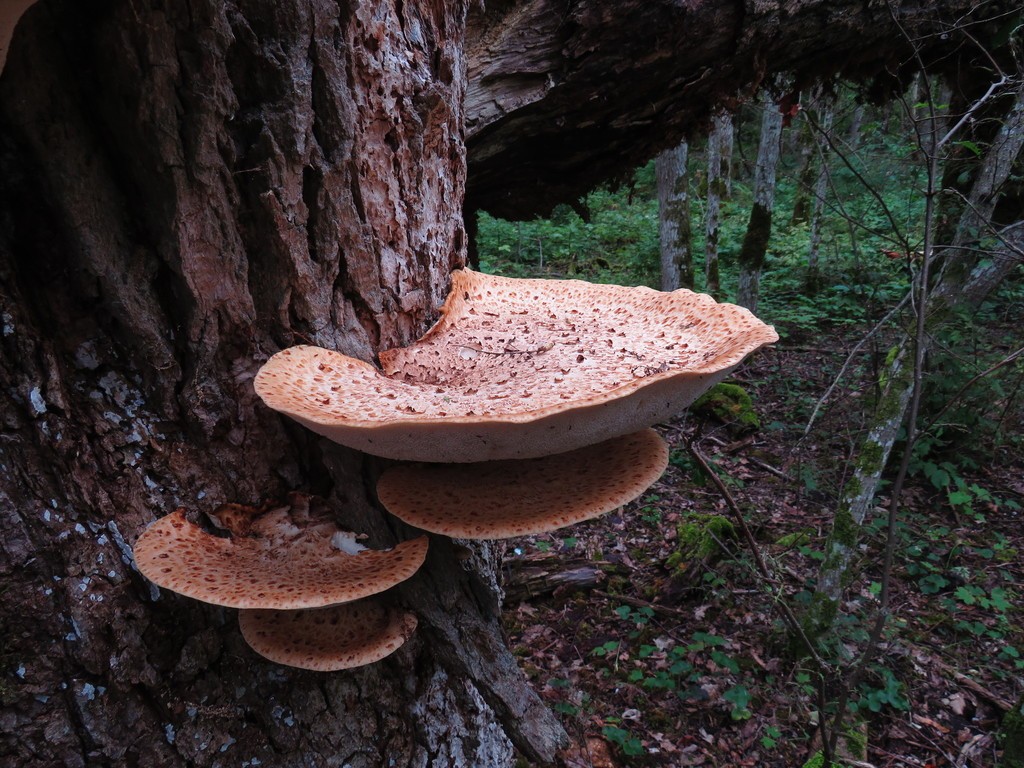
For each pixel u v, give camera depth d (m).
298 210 0.56
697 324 0.68
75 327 0.54
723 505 1.81
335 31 0.54
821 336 2.96
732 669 1.26
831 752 0.97
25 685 0.52
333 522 0.61
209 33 0.49
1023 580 1.53
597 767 1.09
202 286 0.54
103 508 0.54
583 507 0.58
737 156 6.68
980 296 1.73
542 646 1.38
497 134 1.15
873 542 1.64
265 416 0.58
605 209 4.91
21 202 0.51
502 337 0.69
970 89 1.60
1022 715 1.07
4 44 0.44
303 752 0.60
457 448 0.54
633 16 1.04
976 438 1.86
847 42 1.30
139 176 0.52
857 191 2.46
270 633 0.57
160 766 0.56
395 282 0.63
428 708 0.67
